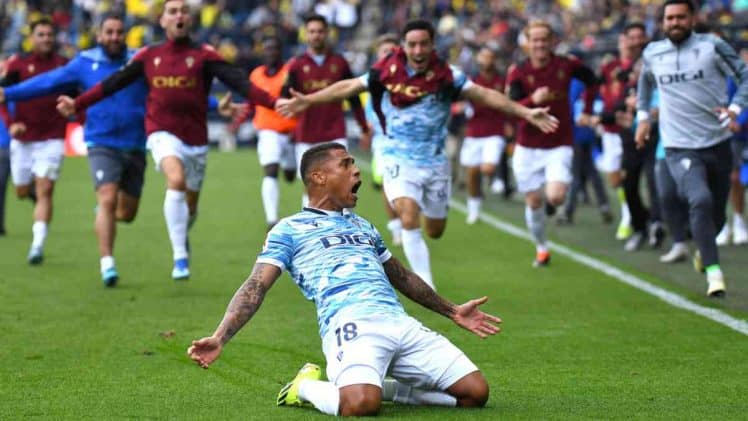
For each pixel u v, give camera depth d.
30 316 10.54
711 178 11.70
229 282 12.55
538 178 13.73
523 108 10.72
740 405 7.24
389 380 7.23
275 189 16.98
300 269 6.98
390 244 16.00
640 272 13.30
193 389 7.75
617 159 16.34
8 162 16.70
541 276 13.09
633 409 7.13
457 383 6.95
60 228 17.59
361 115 16.17
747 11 31.20
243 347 9.16
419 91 10.91
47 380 8.03
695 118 11.50
